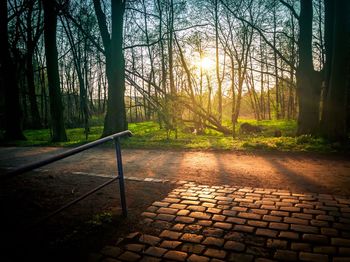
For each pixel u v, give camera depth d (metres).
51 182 5.66
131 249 2.87
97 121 35.22
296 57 28.42
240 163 7.06
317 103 12.00
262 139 11.91
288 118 37.38
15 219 3.75
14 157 9.81
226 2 18.84
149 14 16.56
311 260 2.53
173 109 14.48
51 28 14.75
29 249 2.94
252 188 4.77
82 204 4.27
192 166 6.85
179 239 3.03
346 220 3.33
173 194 4.57
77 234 3.26
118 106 13.27
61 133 15.41
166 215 3.69
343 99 9.87
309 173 5.78
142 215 3.73
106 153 9.51
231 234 3.09
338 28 9.77
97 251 2.87
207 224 3.37
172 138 13.80
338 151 8.02
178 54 23.78
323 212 3.60
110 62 13.85
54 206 4.26
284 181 5.21
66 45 30.61
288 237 2.96
